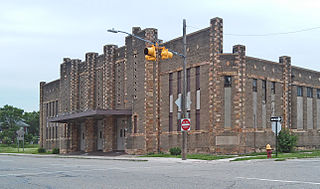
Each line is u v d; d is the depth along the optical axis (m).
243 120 32.84
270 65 37.00
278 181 12.80
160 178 14.30
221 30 33.34
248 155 31.38
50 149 60.66
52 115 61.12
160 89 39.16
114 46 44.97
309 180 13.06
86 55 50.31
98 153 43.56
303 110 41.75
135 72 40.47
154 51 22.50
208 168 19.20
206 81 33.66
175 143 36.72
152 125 38.72
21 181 14.15
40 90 65.88
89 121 47.50
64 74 55.88
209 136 32.88
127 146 40.62
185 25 26.89
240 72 33.00
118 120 44.25
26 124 126.50
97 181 13.71
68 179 14.53
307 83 42.47
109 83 44.62
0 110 101.69
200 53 34.44
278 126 28.48
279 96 37.75
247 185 11.86
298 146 40.44
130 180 13.82
